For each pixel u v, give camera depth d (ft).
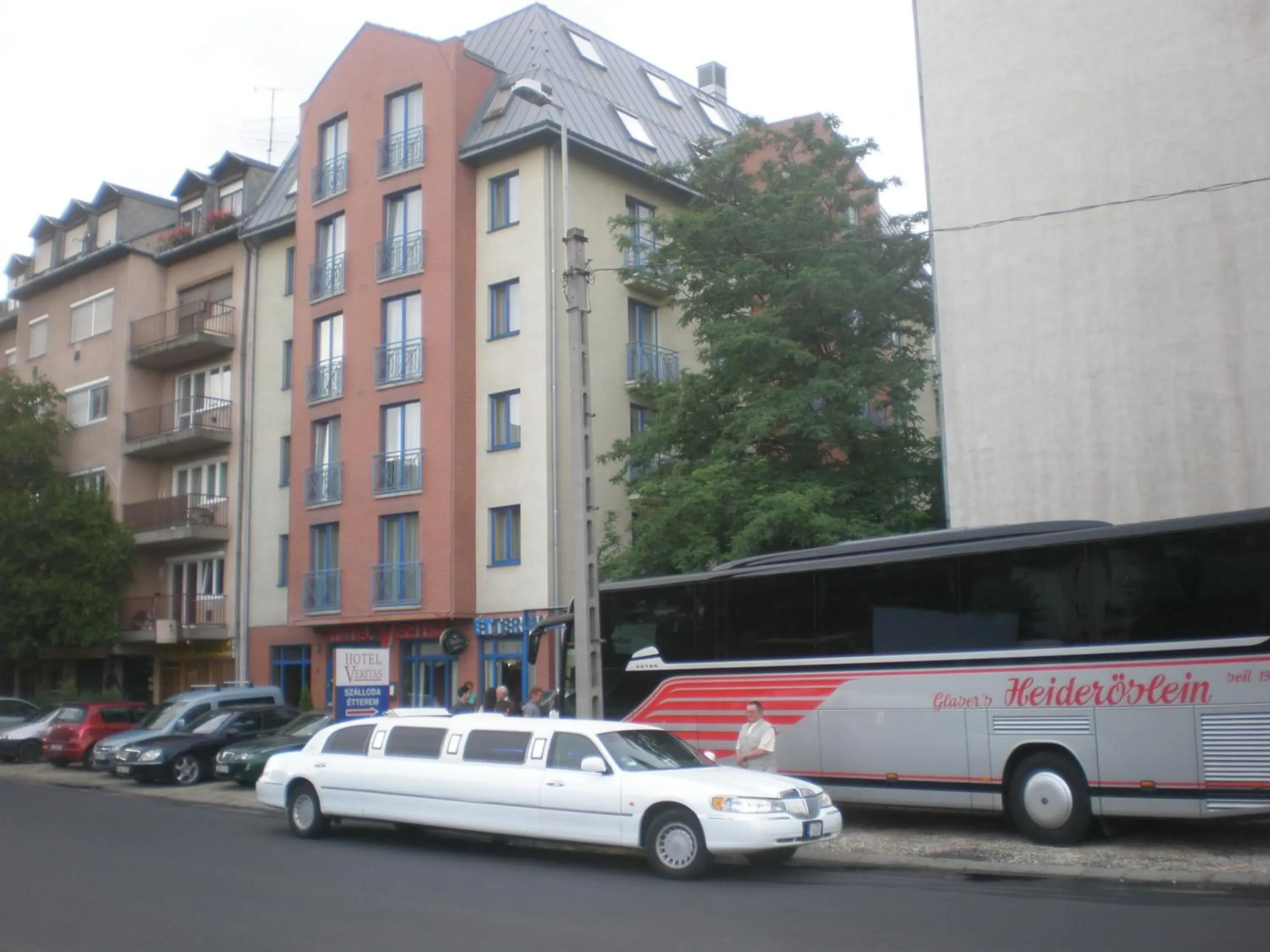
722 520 77.92
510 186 100.58
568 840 41.73
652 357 103.96
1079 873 39.32
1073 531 44.55
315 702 105.91
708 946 28.22
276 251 118.83
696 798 39.24
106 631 119.34
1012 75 67.31
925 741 46.83
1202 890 36.14
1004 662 45.29
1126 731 42.04
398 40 106.52
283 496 114.01
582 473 55.62
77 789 77.20
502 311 99.76
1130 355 61.98
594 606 54.75
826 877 39.93
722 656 53.83
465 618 96.48
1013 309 65.67
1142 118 63.10
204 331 119.14
